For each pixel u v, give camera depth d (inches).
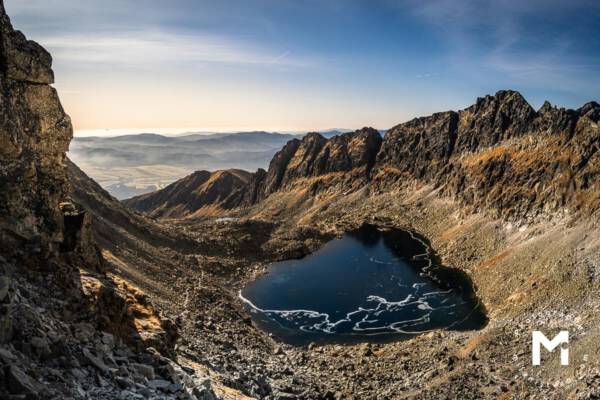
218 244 5423.2
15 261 1098.7
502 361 2402.8
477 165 6968.5
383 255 5782.5
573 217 4576.8
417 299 4256.9
